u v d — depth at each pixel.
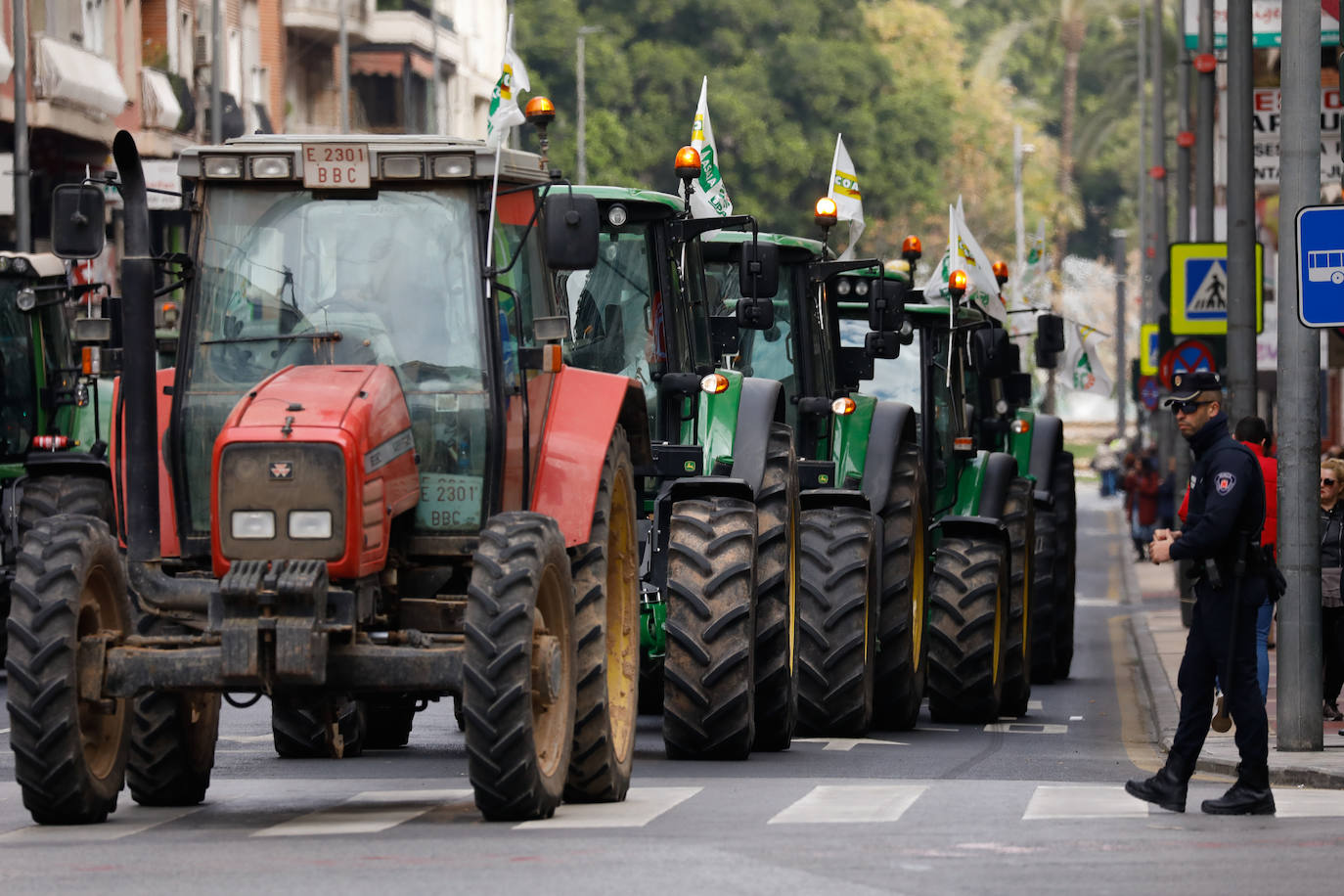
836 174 62.19
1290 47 46.78
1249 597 34.84
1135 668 79.38
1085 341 105.62
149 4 152.88
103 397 73.44
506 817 32.00
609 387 35.56
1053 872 27.33
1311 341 46.41
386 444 32.03
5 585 66.38
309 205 33.94
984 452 61.66
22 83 111.75
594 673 34.38
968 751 47.50
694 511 43.59
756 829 31.44
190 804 35.75
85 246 33.34
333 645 31.09
